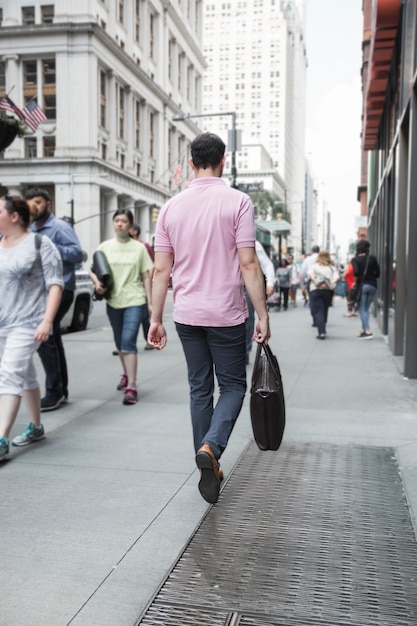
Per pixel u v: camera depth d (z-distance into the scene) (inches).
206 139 130.3
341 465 160.6
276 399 126.3
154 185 2736.2
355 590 99.7
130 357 234.5
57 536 118.9
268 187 5231.3
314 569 106.5
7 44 2096.5
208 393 135.4
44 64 2135.8
